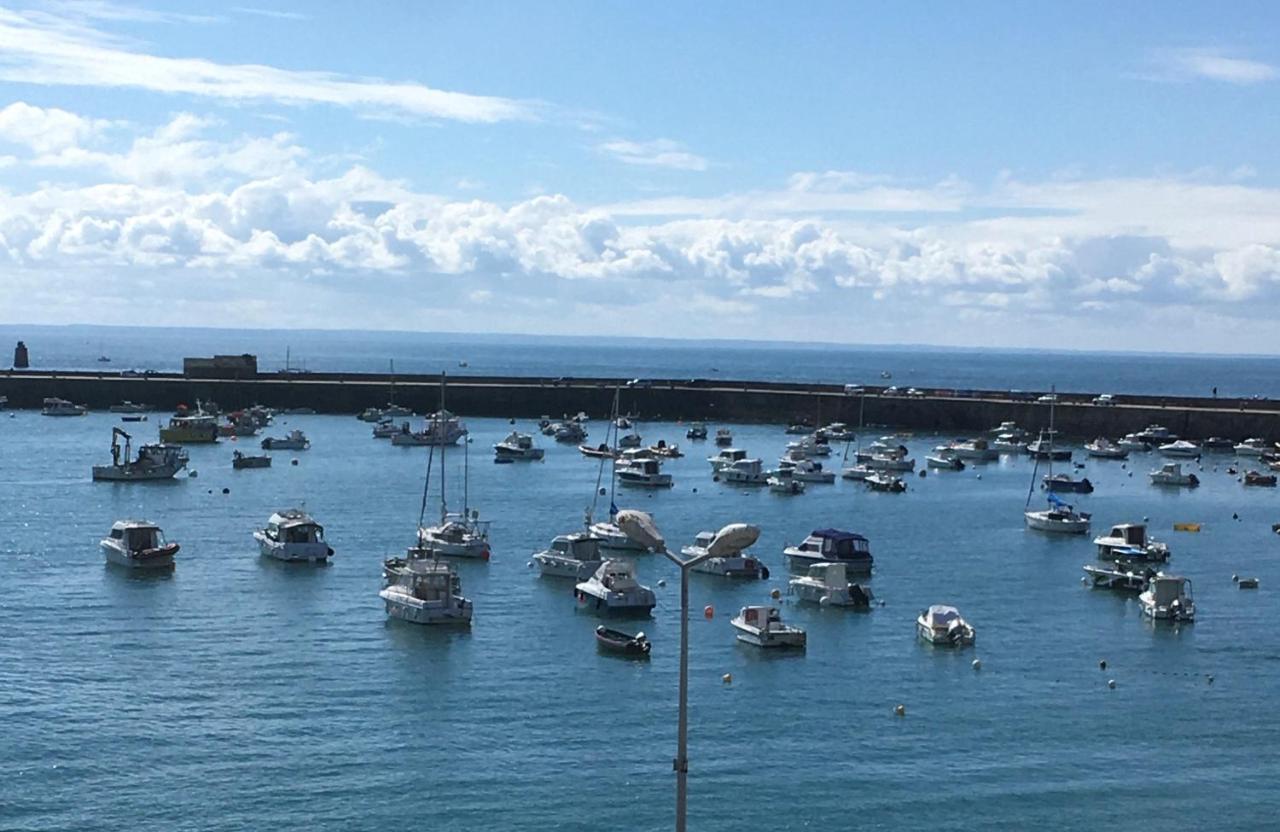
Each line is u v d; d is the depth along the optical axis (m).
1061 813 62.47
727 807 62.12
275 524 115.62
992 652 88.00
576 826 59.88
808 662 84.56
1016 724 74.06
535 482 166.12
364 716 72.62
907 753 69.31
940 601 103.06
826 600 100.19
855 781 65.44
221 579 104.44
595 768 66.25
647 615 95.94
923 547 126.69
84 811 60.12
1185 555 125.56
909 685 80.25
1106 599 104.62
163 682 77.62
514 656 84.38
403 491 155.50
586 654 85.12
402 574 94.50
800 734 71.50
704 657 85.19
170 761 65.75
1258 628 95.94
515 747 68.75
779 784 64.81
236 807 60.91
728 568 110.12
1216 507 158.50
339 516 136.25
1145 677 83.25
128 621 90.94
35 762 65.31
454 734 70.25
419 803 61.75
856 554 114.06
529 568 111.00
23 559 111.38
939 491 167.62
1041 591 107.25
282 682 78.06
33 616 92.00
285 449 195.75
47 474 165.25
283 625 90.56
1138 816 62.41
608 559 108.06
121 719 71.38
